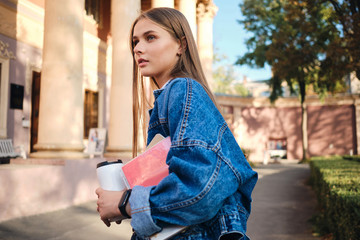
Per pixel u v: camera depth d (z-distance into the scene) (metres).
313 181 12.32
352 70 10.95
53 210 6.74
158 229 0.84
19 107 9.30
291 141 35.16
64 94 7.18
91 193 8.12
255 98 35.56
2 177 5.65
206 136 0.87
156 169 0.93
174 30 1.08
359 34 9.62
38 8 10.02
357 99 33.19
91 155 12.27
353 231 3.23
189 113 0.89
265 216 7.26
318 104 34.62
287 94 44.69
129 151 9.38
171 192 0.83
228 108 34.88
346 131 33.72
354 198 3.59
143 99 1.37
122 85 9.55
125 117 9.49
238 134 34.75
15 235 4.86
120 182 0.96
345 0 10.34
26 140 9.56
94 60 13.29
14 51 9.16
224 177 0.86
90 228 5.50
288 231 5.91
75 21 7.34
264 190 11.73
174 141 0.87
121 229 5.51
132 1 9.83
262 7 27.92
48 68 7.18
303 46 21.39
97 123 13.59
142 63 1.08
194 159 0.84
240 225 0.92
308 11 12.73
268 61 25.75
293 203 9.08
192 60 1.10
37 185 6.42
